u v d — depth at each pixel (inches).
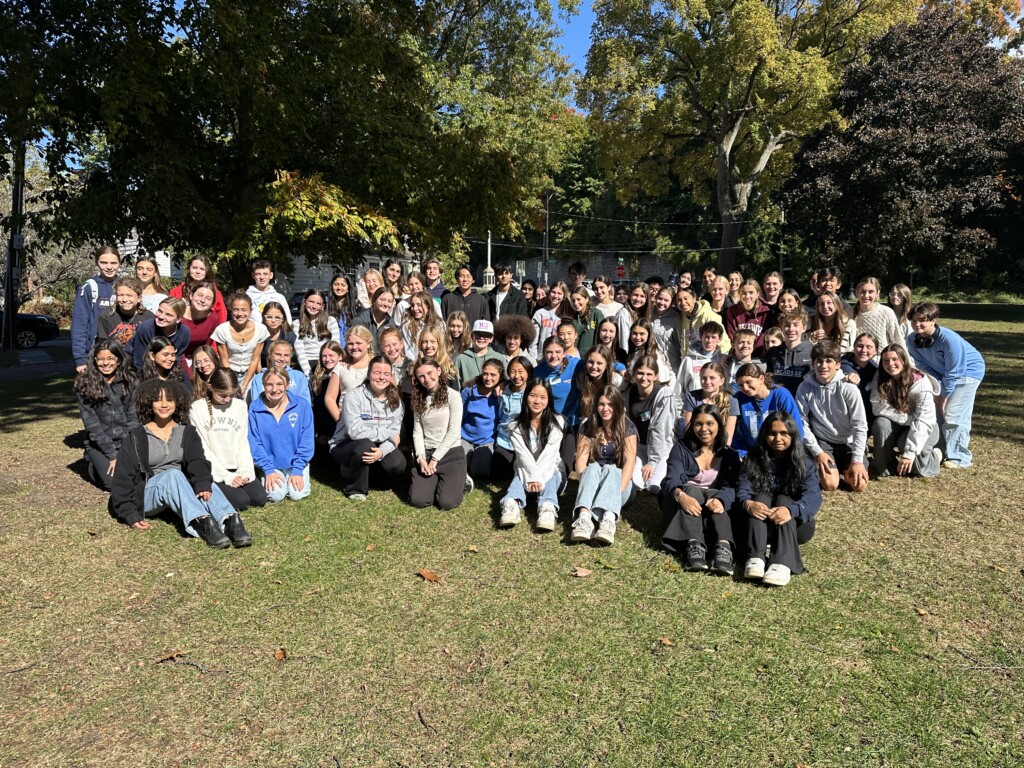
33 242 440.5
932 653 137.8
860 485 229.6
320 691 128.6
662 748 113.0
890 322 264.2
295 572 174.9
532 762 110.3
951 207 871.7
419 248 522.3
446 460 222.2
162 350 220.2
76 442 307.3
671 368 288.5
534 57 895.1
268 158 447.8
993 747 111.8
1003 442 293.6
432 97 611.8
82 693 128.5
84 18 394.3
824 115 973.2
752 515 173.9
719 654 138.6
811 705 122.7
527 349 282.8
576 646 141.7
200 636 146.8
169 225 448.5
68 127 416.5
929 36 965.8
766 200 1194.6
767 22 939.3
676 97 1147.3
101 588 167.2
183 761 111.3
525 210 601.0
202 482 195.5
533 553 186.7
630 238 2127.2
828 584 167.0
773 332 262.1
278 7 440.1
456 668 135.0
